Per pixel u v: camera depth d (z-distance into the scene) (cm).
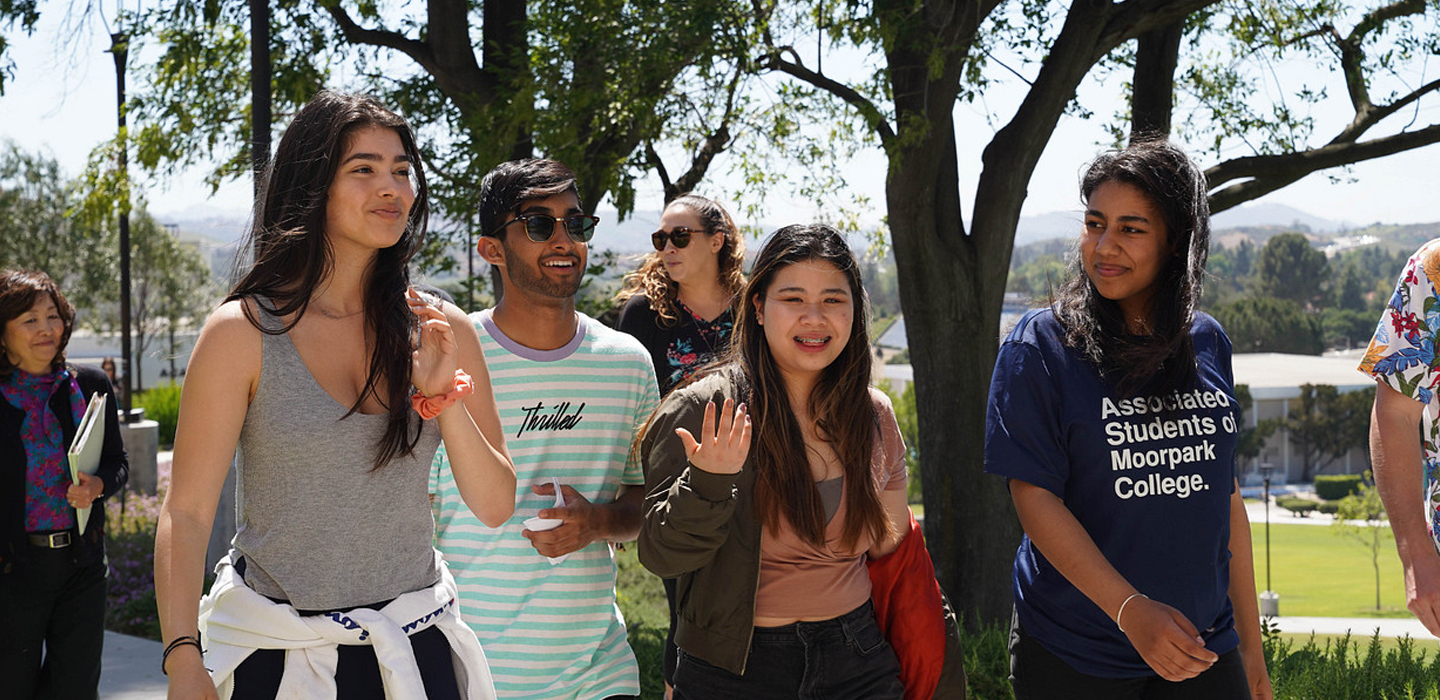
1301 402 7244
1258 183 938
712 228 493
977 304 861
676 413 294
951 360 862
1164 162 290
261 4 627
